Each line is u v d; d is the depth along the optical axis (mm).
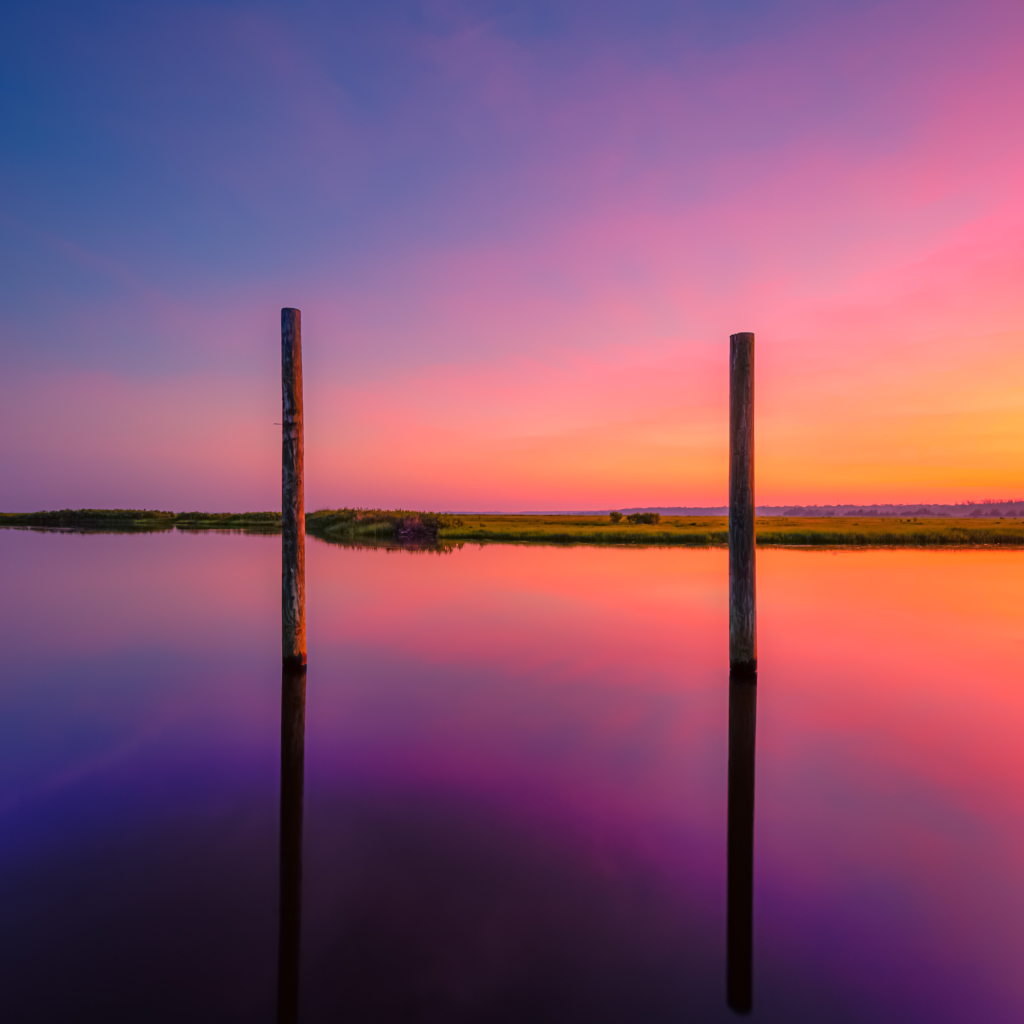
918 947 3195
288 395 8031
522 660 9164
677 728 6426
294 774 5238
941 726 6531
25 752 5719
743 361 7676
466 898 3506
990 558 26500
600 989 2855
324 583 17625
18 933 3160
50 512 85312
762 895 3596
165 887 3584
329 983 2854
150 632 11078
